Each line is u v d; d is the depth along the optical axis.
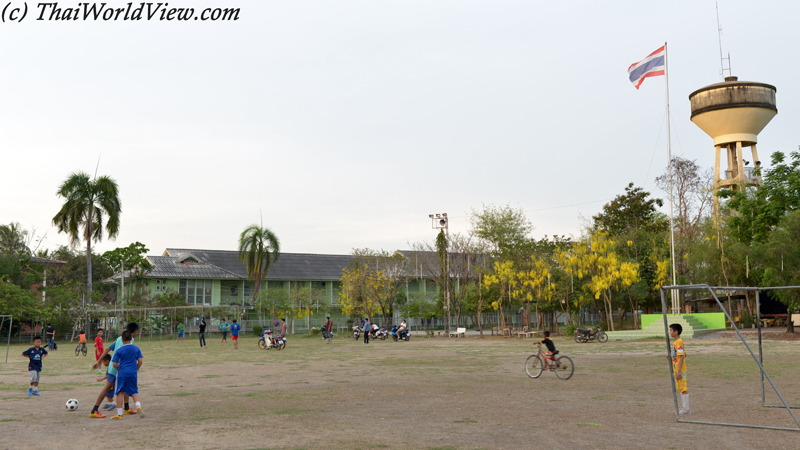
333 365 21.91
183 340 47.69
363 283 53.75
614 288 40.91
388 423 9.30
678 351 9.87
